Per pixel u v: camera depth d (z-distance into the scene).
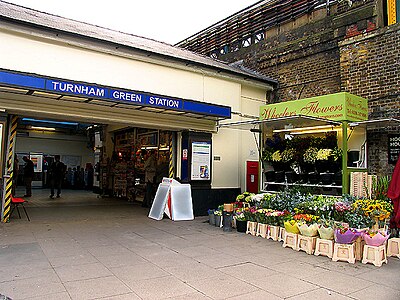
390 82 8.35
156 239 6.90
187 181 9.90
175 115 9.62
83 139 20.77
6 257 5.31
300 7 11.01
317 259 5.66
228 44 13.98
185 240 6.87
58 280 4.37
